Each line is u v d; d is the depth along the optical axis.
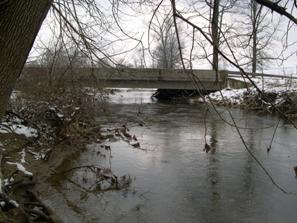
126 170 12.53
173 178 11.75
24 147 12.96
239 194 10.46
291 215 9.16
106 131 18.70
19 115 15.11
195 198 10.16
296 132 18.84
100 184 11.04
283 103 22.92
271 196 10.34
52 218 8.30
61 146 14.39
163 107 30.36
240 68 3.62
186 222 8.74
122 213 9.13
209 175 12.09
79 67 8.39
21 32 3.34
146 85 29.09
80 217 8.84
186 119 23.64
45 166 12.14
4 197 7.96
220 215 9.13
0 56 3.30
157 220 8.82
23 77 14.86
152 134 18.72
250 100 26.09
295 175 12.12
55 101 15.31
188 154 14.68
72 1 4.54
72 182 11.15
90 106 16.73
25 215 7.89
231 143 16.62
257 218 8.98
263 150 15.31
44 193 10.09
